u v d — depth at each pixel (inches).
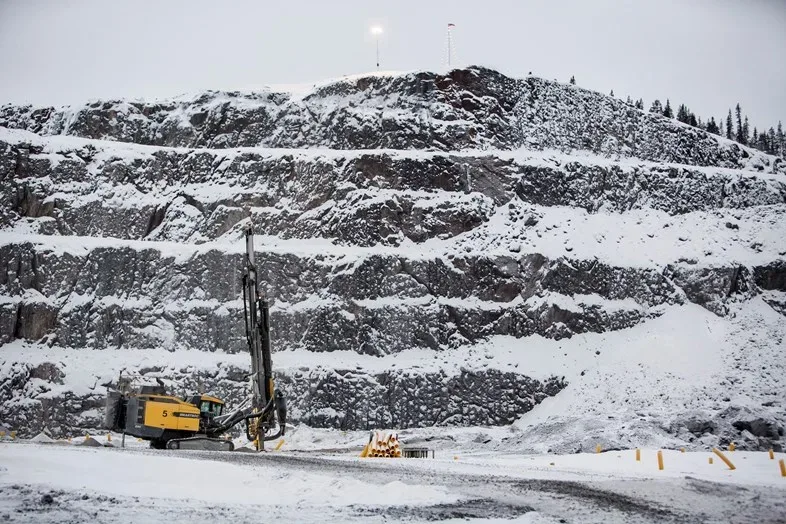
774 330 2687.0
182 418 1728.6
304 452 1899.6
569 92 3804.1
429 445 2177.7
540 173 3235.7
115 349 2645.2
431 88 3580.2
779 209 3299.7
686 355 2618.1
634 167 3388.3
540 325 2810.0
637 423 1983.3
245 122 3513.8
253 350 1815.9
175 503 936.3
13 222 2952.8
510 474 1251.8
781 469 1289.4
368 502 958.4
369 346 2687.0
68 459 1211.2
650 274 2962.6
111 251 2780.5
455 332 2765.7
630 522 819.4
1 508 857.5
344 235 2977.4
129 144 3216.0
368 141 3412.9
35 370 2490.2
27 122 3678.6
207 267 2780.5
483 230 3029.0
